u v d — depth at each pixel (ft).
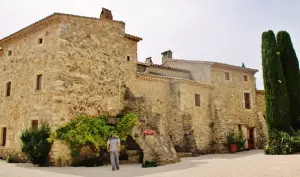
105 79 54.39
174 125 68.95
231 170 34.53
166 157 45.98
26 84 53.16
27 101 51.80
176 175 31.71
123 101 57.52
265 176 28.73
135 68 68.33
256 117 90.68
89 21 53.52
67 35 49.60
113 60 56.54
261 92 94.79
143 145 47.01
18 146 51.90
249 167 37.11
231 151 75.92
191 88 73.82
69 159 45.21
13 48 59.62
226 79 85.40
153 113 67.21
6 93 59.26
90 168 41.70
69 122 46.83
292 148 59.26
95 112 51.52
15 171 37.17
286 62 70.23
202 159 55.26
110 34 56.95
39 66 50.96
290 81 69.31
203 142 73.82
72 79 48.85
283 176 28.30
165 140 49.52
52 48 49.16
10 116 55.83
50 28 50.70
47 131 45.37
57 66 47.32
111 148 40.22
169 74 82.48
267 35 69.26
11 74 58.54
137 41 70.90
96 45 53.88
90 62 52.24
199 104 75.51
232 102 84.74
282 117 64.69
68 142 44.88
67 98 47.55
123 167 43.04
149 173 34.78
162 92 70.90
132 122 50.06
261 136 89.66
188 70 87.71
